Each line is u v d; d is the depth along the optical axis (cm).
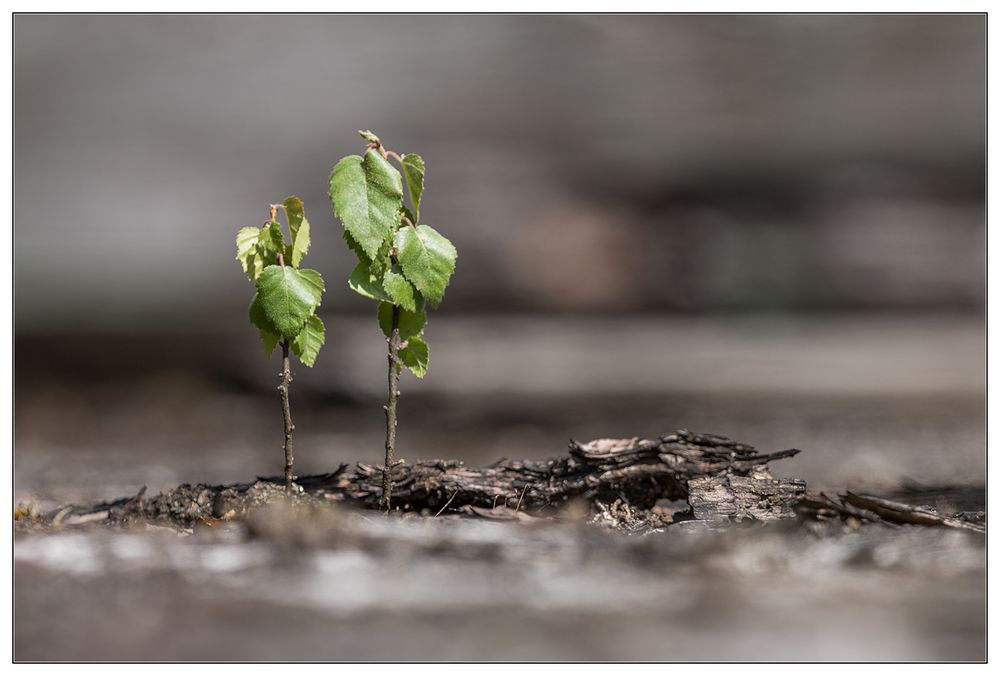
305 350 84
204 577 79
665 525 84
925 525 83
